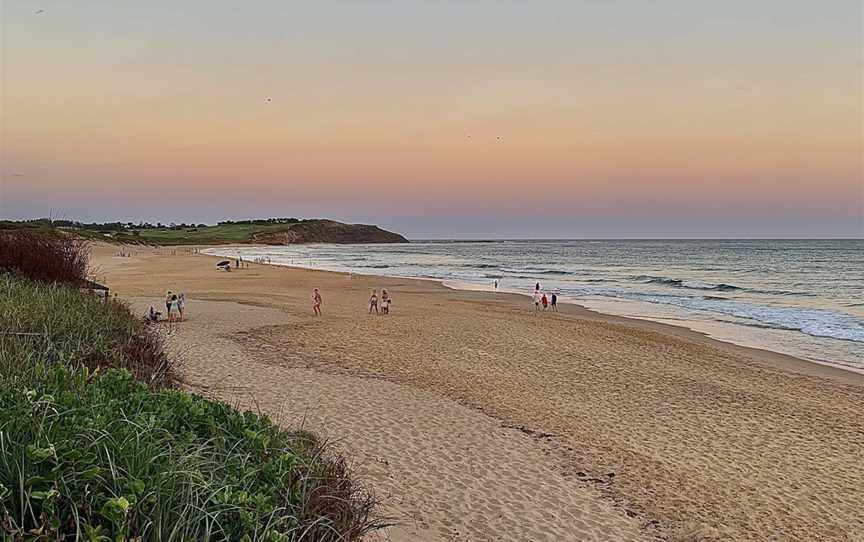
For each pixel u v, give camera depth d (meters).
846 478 8.80
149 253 88.88
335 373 13.42
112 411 3.87
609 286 45.47
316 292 25.06
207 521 3.02
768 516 7.41
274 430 4.64
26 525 2.77
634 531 6.68
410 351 16.69
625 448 9.41
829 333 23.72
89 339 8.48
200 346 15.52
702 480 8.37
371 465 7.83
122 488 3.04
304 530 3.58
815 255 101.25
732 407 12.27
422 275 57.31
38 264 14.48
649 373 15.09
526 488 7.56
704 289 43.19
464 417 10.41
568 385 13.38
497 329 21.55
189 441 3.81
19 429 3.20
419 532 6.01
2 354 5.76
